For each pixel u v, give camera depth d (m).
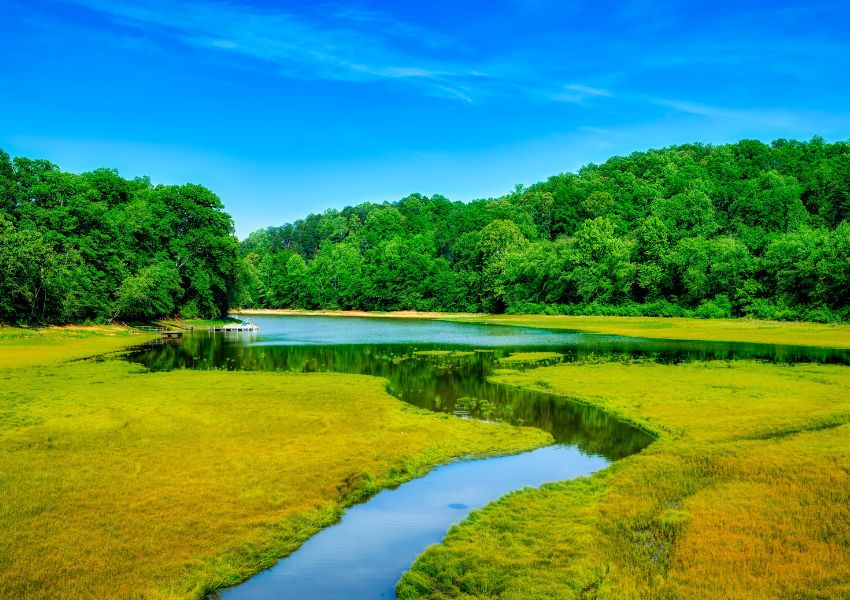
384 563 11.77
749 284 81.94
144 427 21.22
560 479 16.58
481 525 13.05
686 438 19.75
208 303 91.88
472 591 10.34
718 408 24.30
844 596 9.78
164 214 88.69
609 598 9.94
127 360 42.25
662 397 26.95
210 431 20.72
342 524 13.55
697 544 11.75
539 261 112.50
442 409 25.66
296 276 164.00
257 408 24.69
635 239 103.50
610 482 15.58
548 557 11.52
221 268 91.25
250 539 12.34
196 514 13.45
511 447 19.53
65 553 11.43
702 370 35.22
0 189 62.47
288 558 11.91
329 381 32.38
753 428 20.80
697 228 111.94
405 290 143.75
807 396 26.55
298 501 14.38
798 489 14.48
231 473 16.20
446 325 90.06
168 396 27.31
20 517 13.07
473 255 136.75
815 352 44.19
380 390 29.33
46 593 10.01
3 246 54.88
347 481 15.96
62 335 58.16
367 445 19.14
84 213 68.69
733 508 13.45
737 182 138.00
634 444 19.97
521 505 14.16
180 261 89.31
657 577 10.57
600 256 103.81
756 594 9.95
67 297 62.12
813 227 110.62
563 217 162.38
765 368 35.78
